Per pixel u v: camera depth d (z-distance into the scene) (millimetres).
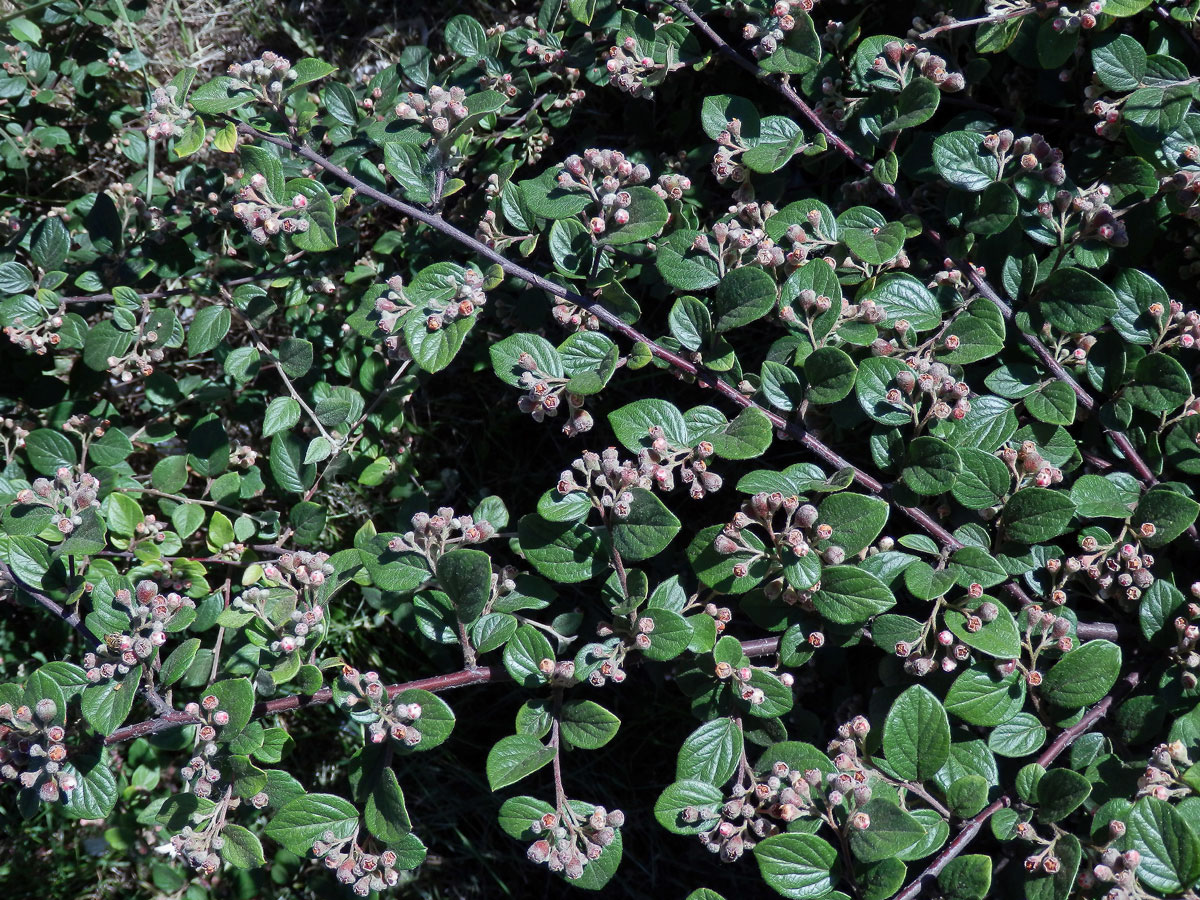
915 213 493
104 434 536
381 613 601
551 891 598
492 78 526
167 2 658
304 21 680
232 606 442
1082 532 446
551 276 520
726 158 483
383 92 536
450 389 633
